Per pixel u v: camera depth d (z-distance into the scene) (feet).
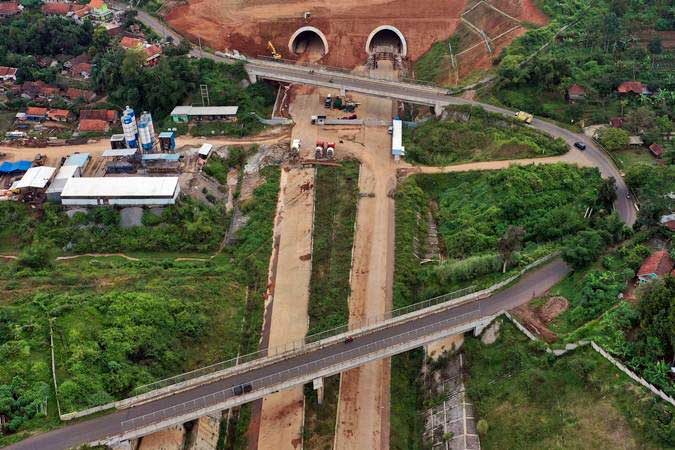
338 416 213.25
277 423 212.64
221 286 262.88
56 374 199.11
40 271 265.13
